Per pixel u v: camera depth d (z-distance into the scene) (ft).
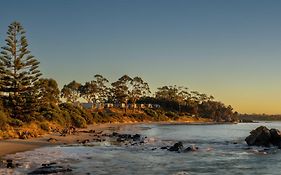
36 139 157.99
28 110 223.30
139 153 123.44
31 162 95.81
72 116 287.48
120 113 501.97
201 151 131.34
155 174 84.17
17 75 231.09
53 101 329.52
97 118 400.06
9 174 78.69
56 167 87.04
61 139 166.20
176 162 103.60
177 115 618.85
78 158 107.55
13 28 233.14
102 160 105.09
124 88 529.86
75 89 542.98
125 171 87.56
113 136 201.36
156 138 197.26
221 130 326.65
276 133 153.79
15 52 233.96
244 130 333.21
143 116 531.91
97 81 549.54
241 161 107.14
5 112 207.72
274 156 119.24
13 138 155.84
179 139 194.29
